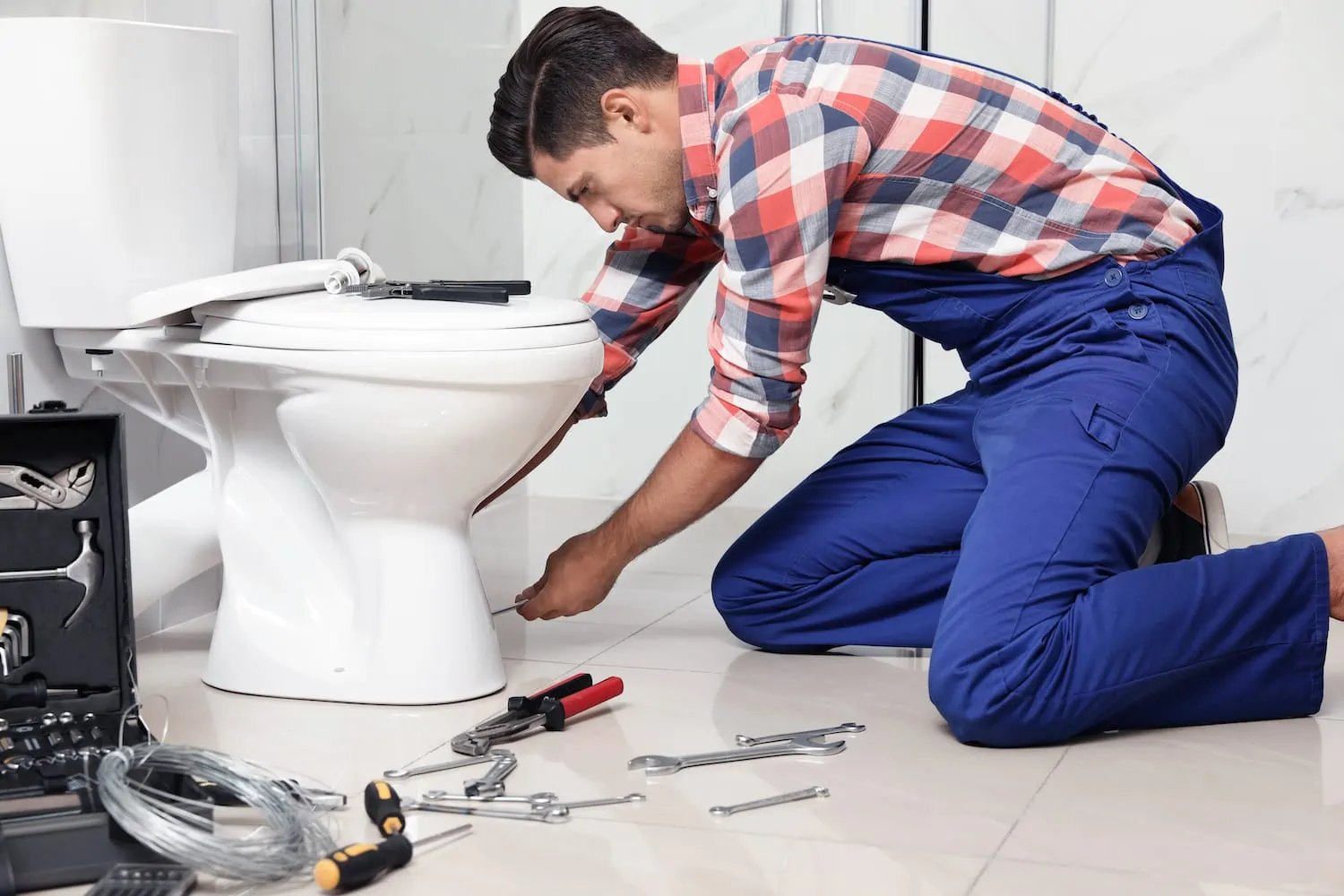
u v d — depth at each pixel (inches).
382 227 95.5
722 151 58.1
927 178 58.8
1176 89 99.5
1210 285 59.8
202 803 44.6
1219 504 65.8
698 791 49.6
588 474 116.1
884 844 44.6
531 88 59.6
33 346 68.0
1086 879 41.7
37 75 62.4
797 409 61.9
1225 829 45.5
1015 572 53.4
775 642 69.1
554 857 43.9
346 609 63.1
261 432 64.4
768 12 106.4
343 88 89.8
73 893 42.2
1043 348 60.0
